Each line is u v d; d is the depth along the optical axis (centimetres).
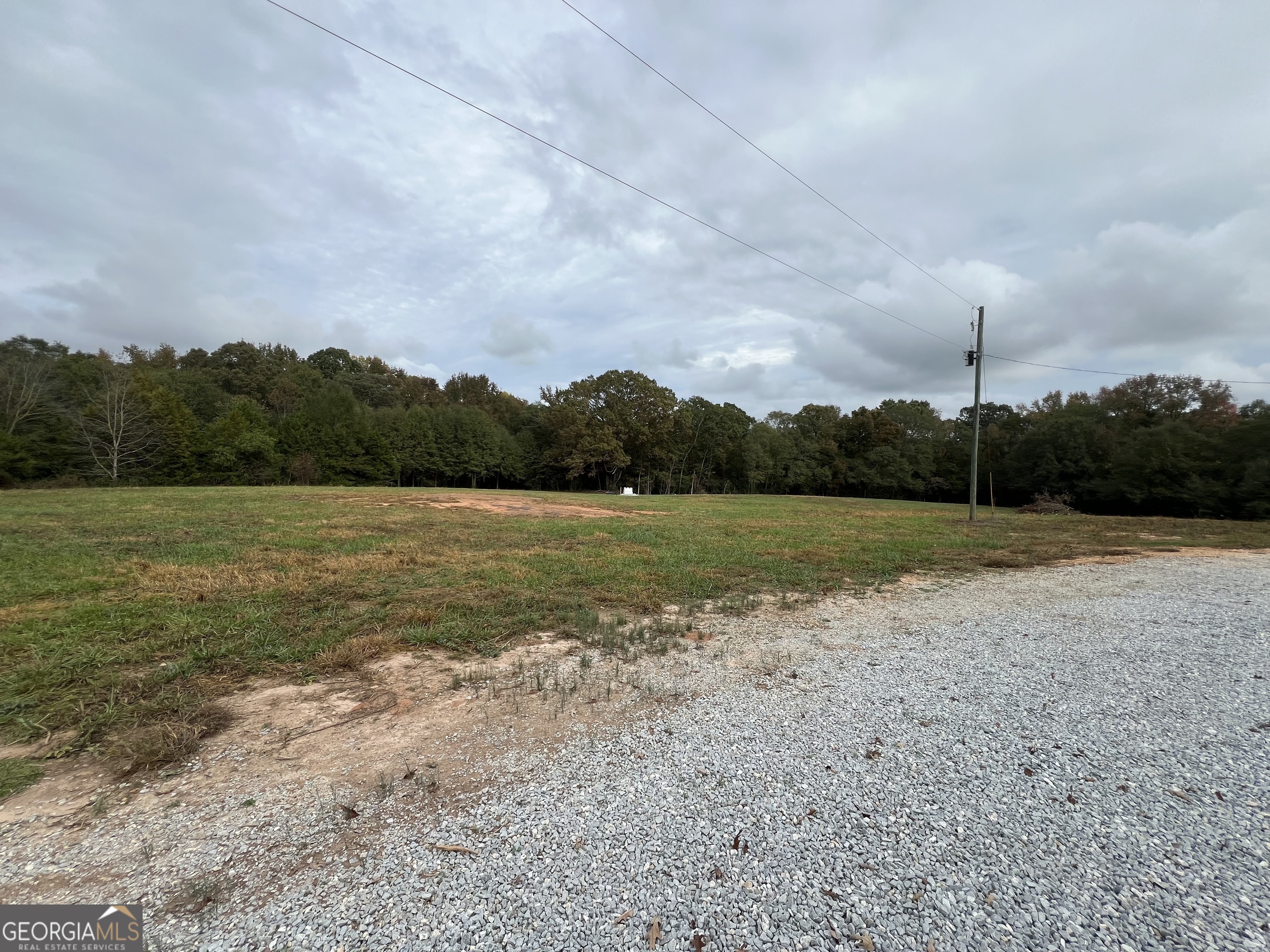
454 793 278
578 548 1177
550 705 390
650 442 5697
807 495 6675
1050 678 447
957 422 7000
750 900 208
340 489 3127
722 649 527
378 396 7094
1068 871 225
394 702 394
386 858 228
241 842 238
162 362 6288
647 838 242
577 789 281
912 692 417
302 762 309
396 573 845
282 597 671
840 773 299
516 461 6109
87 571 782
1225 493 2989
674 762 309
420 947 183
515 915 199
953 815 262
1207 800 277
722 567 973
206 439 4147
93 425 3653
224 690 409
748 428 6950
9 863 224
